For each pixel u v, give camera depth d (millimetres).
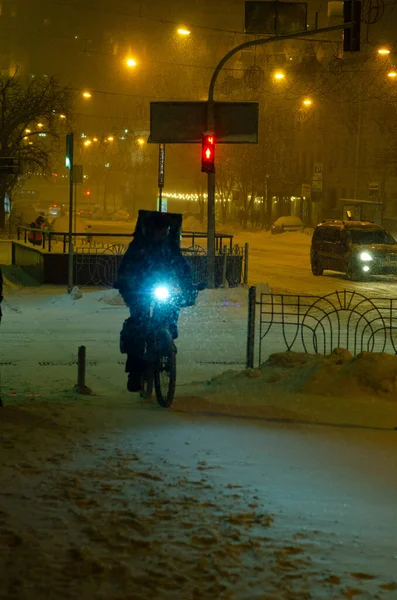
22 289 39125
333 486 8672
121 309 31500
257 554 6293
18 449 9656
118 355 21344
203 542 6527
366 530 7094
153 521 7031
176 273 13758
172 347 13445
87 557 6047
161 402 13656
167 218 13695
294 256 66500
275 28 37438
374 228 48281
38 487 7977
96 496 7758
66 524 6832
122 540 6496
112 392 15961
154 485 8266
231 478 8758
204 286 14016
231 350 22312
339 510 7707
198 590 5543
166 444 10391
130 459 9422
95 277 40469
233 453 10055
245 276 41188
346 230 47500
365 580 5840
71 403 13688
